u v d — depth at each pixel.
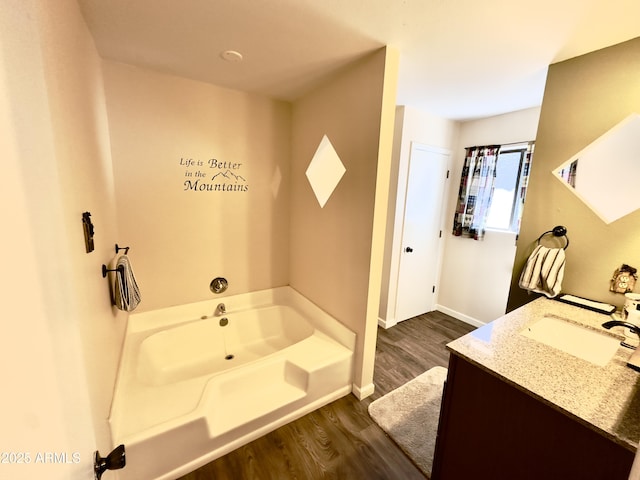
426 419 1.82
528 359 1.09
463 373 1.16
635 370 1.02
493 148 2.91
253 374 1.79
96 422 0.88
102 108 1.71
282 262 2.85
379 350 2.69
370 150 1.73
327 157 2.16
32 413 0.39
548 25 1.35
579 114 1.64
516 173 2.87
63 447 0.47
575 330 1.42
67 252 0.51
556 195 1.76
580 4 1.19
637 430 0.75
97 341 1.02
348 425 1.77
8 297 0.35
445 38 1.50
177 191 2.20
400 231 3.05
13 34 0.37
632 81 1.45
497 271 3.02
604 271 1.60
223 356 2.44
